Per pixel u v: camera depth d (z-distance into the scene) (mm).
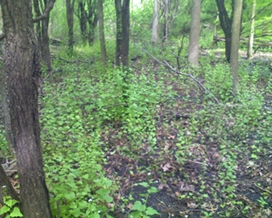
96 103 6742
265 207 4004
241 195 4230
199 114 6703
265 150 5316
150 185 4484
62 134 5488
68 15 14352
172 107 7230
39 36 12250
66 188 3498
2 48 4785
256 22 14930
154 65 12000
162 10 20062
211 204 4070
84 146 5070
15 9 2498
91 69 10938
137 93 6957
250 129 6090
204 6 18312
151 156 5219
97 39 17016
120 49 8859
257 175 4699
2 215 2809
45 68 10734
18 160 2797
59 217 3146
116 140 5707
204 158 5137
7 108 4840
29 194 2850
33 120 2771
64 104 6820
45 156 4648
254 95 7949
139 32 19641
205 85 8469
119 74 7594
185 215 3869
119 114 6531
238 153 5277
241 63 11781
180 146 5301
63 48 15164
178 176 4703
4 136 5547
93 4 16734
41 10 12344
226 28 12117
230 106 7012
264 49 16172
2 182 2775
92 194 3861
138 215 2980
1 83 4723
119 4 8633
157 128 6188
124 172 4816
